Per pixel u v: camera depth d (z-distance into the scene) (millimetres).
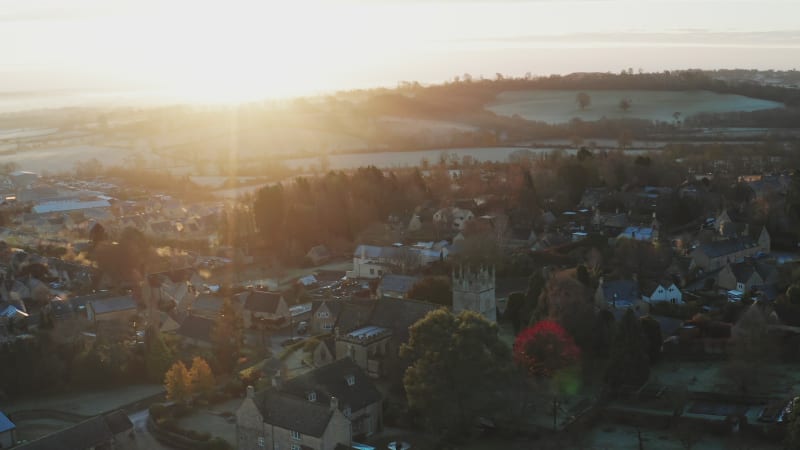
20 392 155000
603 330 154875
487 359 122688
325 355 151000
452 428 123500
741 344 142375
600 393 138875
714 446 119125
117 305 195250
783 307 161875
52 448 115375
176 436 128125
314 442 112188
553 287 163500
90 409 146375
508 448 120312
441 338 124500
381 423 128500
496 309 175125
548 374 138250
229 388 146250
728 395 134250
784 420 121438
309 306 198625
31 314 193500
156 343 160375
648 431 126125
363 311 157875
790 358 148625
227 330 168125
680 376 145375
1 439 127375
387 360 146125
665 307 175250
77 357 160125
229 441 126438
